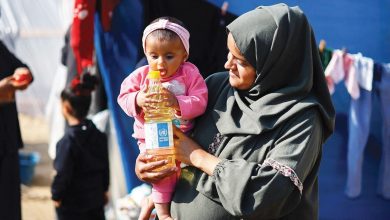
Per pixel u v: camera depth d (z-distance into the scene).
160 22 2.37
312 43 2.35
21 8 7.00
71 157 4.27
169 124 2.28
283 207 2.21
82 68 4.19
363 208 4.28
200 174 2.33
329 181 4.27
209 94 2.49
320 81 2.35
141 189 4.11
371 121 4.16
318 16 4.09
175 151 2.33
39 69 7.79
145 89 2.32
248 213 2.13
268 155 2.22
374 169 4.24
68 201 4.34
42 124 9.30
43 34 7.27
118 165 4.87
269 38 2.25
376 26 4.09
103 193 4.50
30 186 6.66
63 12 5.72
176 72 2.42
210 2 4.02
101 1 4.07
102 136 4.46
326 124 2.33
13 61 4.21
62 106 4.39
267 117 2.25
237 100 2.34
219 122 2.35
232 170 2.18
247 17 2.31
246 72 2.29
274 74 2.27
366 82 3.97
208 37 4.02
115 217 4.89
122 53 4.20
